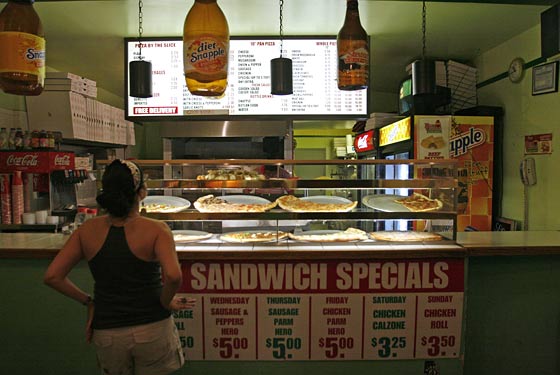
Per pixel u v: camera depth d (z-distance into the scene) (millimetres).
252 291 2338
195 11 1913
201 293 2340
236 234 2535
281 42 2928
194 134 4133
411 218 2428
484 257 2500
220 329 2359
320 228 2598
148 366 1718
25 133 3650
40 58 1877
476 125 3793
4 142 3582
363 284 2346
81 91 4055
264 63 3285
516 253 2408
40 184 3770
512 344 2531
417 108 3936
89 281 2377
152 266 1712
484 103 4129
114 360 1672
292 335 2363
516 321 2527
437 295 2363
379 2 2988
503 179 3844
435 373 2389
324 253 2299
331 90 3311
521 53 3545
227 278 2332
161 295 1672
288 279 2336
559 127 3111
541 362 2545
